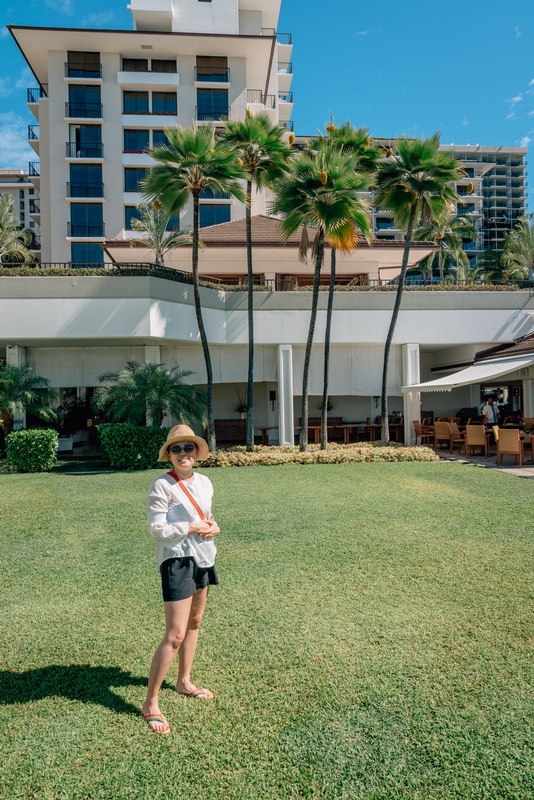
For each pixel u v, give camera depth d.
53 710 3.22
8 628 4.46
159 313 16.30
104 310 15.97
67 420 21.08
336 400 24.59
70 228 33.47
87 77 34.47
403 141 16.23
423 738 2.91
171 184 15.10
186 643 3.35
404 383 19.42
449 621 4.45
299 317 18.59
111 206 33.59
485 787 2.54
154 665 3.05
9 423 16.47
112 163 33.78
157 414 15.84
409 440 19.42
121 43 33.94
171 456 3.25
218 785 2.58
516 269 42.25
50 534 7.72
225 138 15.95
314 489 10.84
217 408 24.03
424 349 22.53
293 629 4.32
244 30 40.56
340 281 22.72
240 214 34.12
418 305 19.30
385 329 19.09
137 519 8.47
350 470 13.61
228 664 3.77
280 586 5.32
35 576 5.86
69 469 14.88
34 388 17.14
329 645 4.04
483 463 14.92
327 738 2.92
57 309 15.91
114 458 14.63
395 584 5.34
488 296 19.69
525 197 94.88
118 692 3.42
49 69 34.03
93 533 7.73
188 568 3.10
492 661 3.76
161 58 35.19
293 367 19.03
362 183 14.73
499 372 14.49
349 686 3.45
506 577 5.50
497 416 19.67
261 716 3.14
